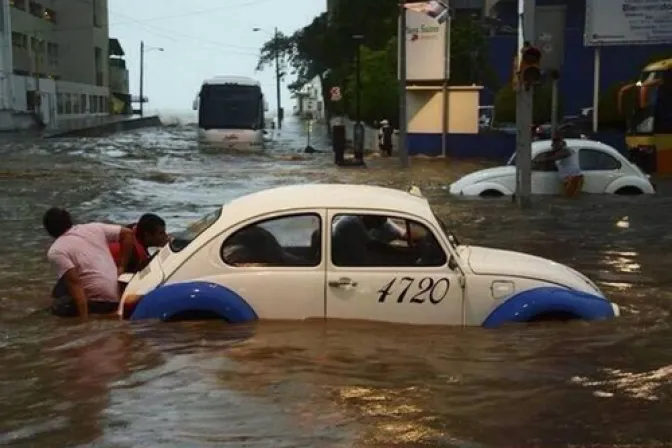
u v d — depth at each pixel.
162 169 26.53
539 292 6.53
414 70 32.78
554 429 4.86
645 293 8.48
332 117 55.09
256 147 37.84
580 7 46.50
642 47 42.88
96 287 7.36
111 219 14.57
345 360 5.96
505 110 35.88
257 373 5.73
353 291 6.46
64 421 4.98
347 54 54.75
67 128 61.53
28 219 14.62
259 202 6.72
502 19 53.12
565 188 17.27
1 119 56.97
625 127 29.75
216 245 6.56
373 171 26.12
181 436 4.72
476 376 5.69
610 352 6.18
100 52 94.88
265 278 6.48
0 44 61.62
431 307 6.46
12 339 6.66
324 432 4.77
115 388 5.50
